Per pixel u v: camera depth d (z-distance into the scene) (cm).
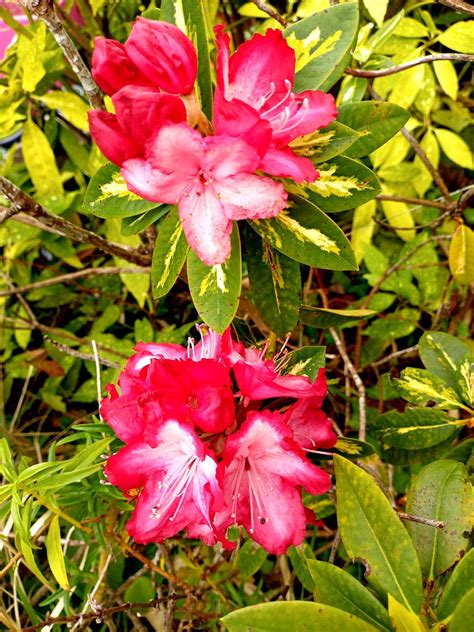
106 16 54
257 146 26
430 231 54
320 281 54
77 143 57
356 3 31
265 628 28
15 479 33
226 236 27
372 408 50
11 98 49
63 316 63
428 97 51
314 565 31
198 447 26
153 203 32
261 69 29
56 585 46
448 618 29
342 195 31
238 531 39
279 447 28
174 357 33
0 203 55
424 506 34
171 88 27
